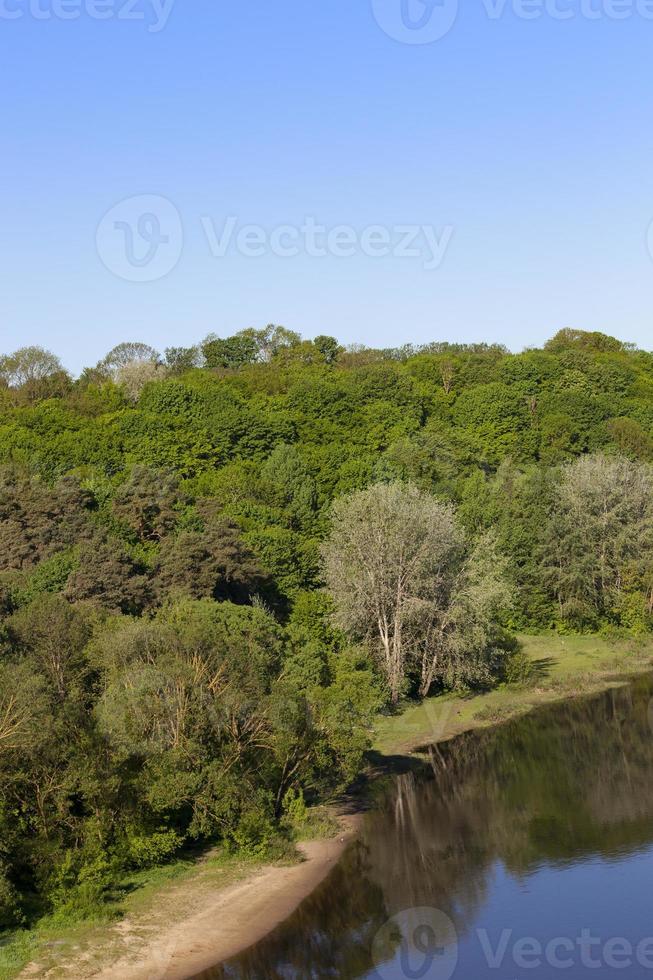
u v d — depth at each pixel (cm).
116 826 4009
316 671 5797
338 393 14038
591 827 4550
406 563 7081
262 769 4397
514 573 9525
